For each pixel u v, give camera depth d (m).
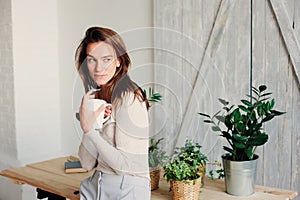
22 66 4.45
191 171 2.27
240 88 3.24
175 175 2.24
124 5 3.98
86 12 4.36
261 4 3.09
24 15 4.43
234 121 2.37
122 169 2.01
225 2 3.25
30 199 4.40
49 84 4.68
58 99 4.76
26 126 4.52
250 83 3.19
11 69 4.43
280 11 2.98
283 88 3.04
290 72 2.99
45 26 4.60
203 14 3.38
